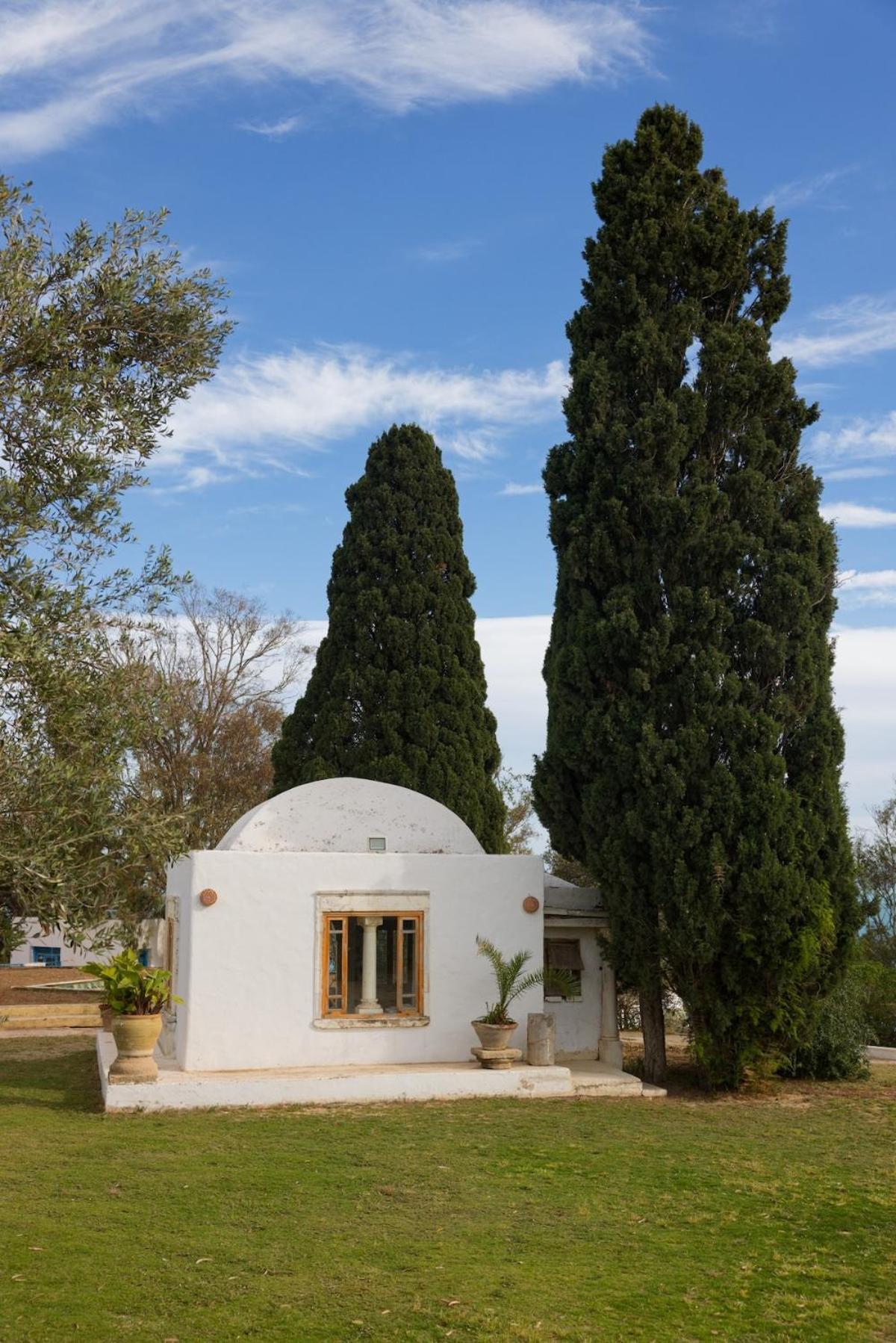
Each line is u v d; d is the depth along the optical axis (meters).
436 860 15.83
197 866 14.70
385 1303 7.04
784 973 14.81
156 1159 10.68
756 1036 15.29
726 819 14.97
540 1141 11.89
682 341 17.11
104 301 8.05
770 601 15.84
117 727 7.48
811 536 16.25
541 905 16.22
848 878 15.52
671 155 18.06
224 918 14.75
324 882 15.25
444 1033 15.54
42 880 6.76
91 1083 15.68
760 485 16.30
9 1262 7.50
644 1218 9.12
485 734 24.59
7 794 6.89
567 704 16.59
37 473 7.70
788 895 14.70
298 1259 7.85
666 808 15.10
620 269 17.58
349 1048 15.09
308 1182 9.91
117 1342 6.27
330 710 23.86
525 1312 6.95
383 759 23.17
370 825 16.36
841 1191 10.02
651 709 15.66
